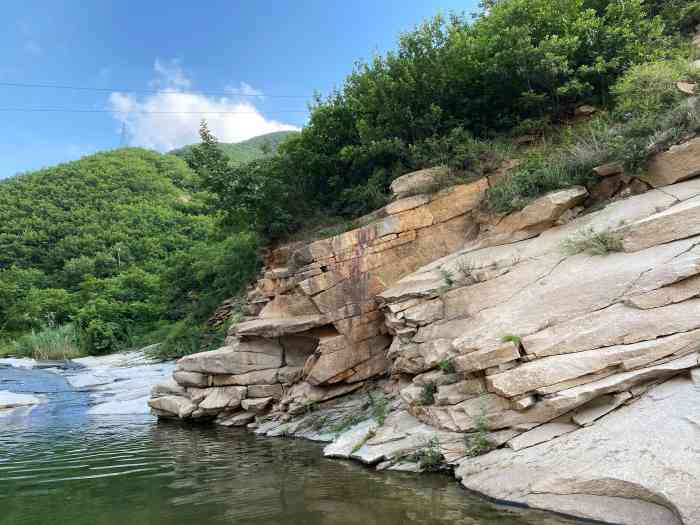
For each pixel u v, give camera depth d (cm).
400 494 570
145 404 1447
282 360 1155
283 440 941
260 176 1545
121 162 8944
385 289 1062
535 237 907
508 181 1020
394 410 868
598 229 784
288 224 1506
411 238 1084
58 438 1044
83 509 577
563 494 489
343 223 1280
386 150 1299
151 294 4178
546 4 1269
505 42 1237
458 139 1220
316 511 534
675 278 589
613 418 541
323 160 1526
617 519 438
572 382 580
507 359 634
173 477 707
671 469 439
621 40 1205
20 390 1873
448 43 1380
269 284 1314
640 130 880
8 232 6462
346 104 1550
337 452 779
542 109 1267
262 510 547
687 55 1191
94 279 4697
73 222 6619
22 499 622
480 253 935
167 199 7762
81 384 1998
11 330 4269
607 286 655
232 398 1135
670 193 766
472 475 584
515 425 612
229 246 2644
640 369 555
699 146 773
